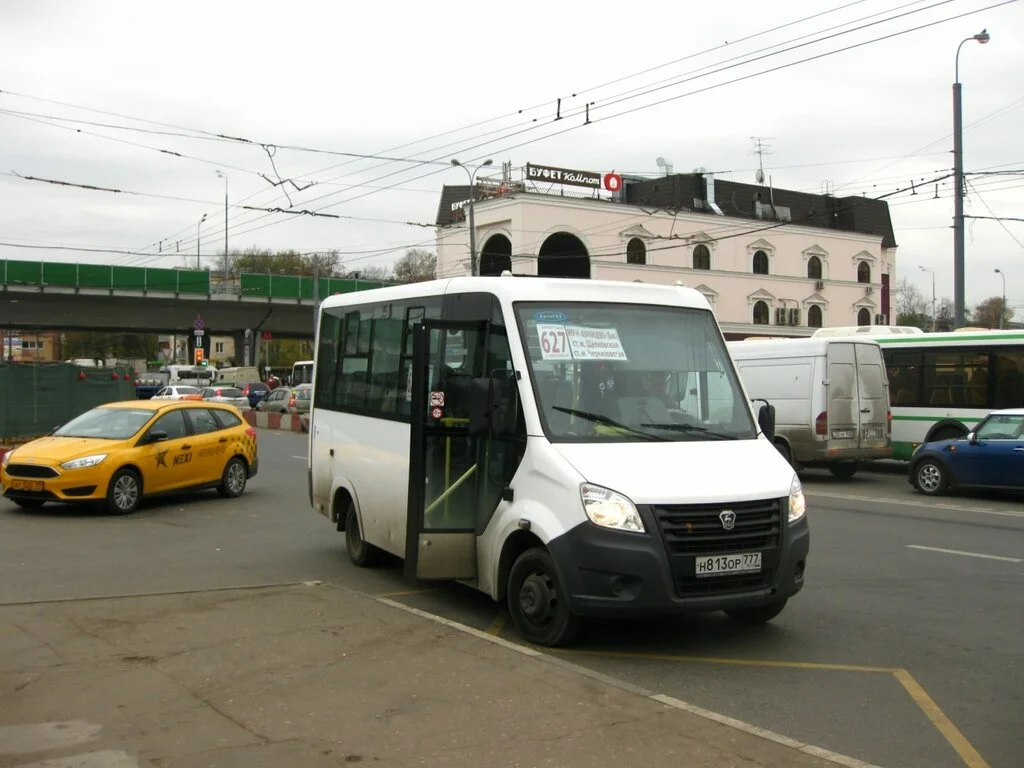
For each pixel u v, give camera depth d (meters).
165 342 119.69
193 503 14.52
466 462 7.26
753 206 64.38
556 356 6.91
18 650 5.96
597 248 54.25
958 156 24.53
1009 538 11.32
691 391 7.17
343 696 5.09
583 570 6.09
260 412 38.38
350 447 9.38
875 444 17.98
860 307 66.88
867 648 6.63
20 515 13.08
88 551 10.30
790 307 63.03
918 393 19.19
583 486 6.14
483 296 7.35
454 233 56.41
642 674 6.02
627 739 4.48
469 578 7.18
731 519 6.13
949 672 6.08
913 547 10.70
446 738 4.50
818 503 14.75
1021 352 17.78
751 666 6.20
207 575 8.98
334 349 10.08
